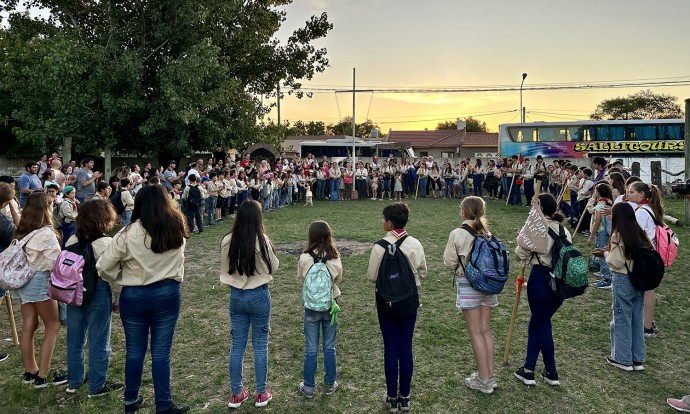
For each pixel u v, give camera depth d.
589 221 12.34
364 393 4.45
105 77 18.08
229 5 20.72
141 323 3.90
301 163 23.02
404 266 4.02
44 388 4.49
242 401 4.26
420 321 6.25
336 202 22.19
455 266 4.35
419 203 21.09
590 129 26.44
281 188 19.91
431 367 4.95
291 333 5.89
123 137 20.28
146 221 3.76
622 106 63.41
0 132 25.77
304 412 4.12
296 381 4.68
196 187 13.02
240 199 17.30
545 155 26.94
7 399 4.27
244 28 23.80
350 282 8.09
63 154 19.56
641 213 5.28
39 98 18.02
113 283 4.19
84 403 4.22
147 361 5.15
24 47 20.19
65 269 4.04
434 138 52.38
